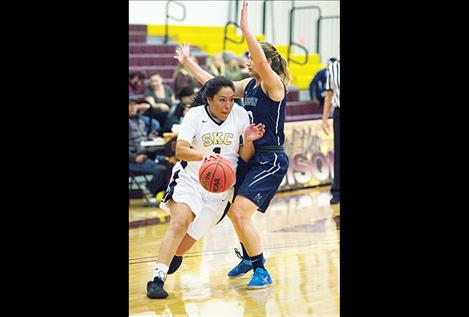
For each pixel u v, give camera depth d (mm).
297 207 9617
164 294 5703
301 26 14664
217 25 13828
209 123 5914
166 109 9875
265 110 5961
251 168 6047
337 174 9750
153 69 11469
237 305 5543
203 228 5898
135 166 9516
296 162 10984
